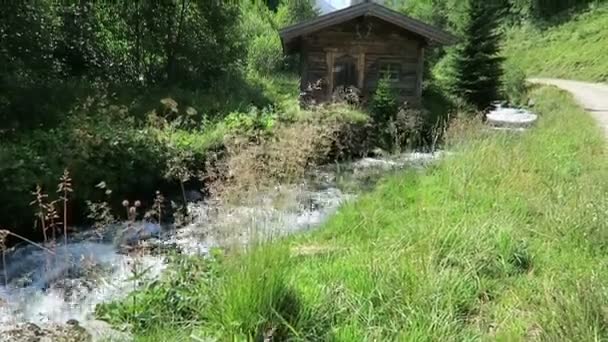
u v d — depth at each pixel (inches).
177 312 119.7
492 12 655.1
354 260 149.9
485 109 614.2
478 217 183.0
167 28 501.4
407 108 464.8
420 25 481.7
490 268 143.8
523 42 1341.0
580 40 1175.6
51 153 247.0
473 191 226.1
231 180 162.6
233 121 351.6
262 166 152.6
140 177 271.6
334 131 339.3
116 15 474.6
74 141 259.4
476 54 647.1
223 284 115.6
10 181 220.1
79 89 379.2
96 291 157.0
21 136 267.0
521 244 155.3
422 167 299.9
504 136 330.3
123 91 417.1
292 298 113.0
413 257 143.9
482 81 645.9
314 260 152.6
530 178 235.5
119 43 481.7
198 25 525.3
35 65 365.7
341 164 339.3
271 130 319.6
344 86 505.0
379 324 114.0
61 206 234.1
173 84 486.3
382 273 132.6
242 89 528.7
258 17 1011.3
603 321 105.4
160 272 150.9
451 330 111.4
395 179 269.6
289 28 478.3
